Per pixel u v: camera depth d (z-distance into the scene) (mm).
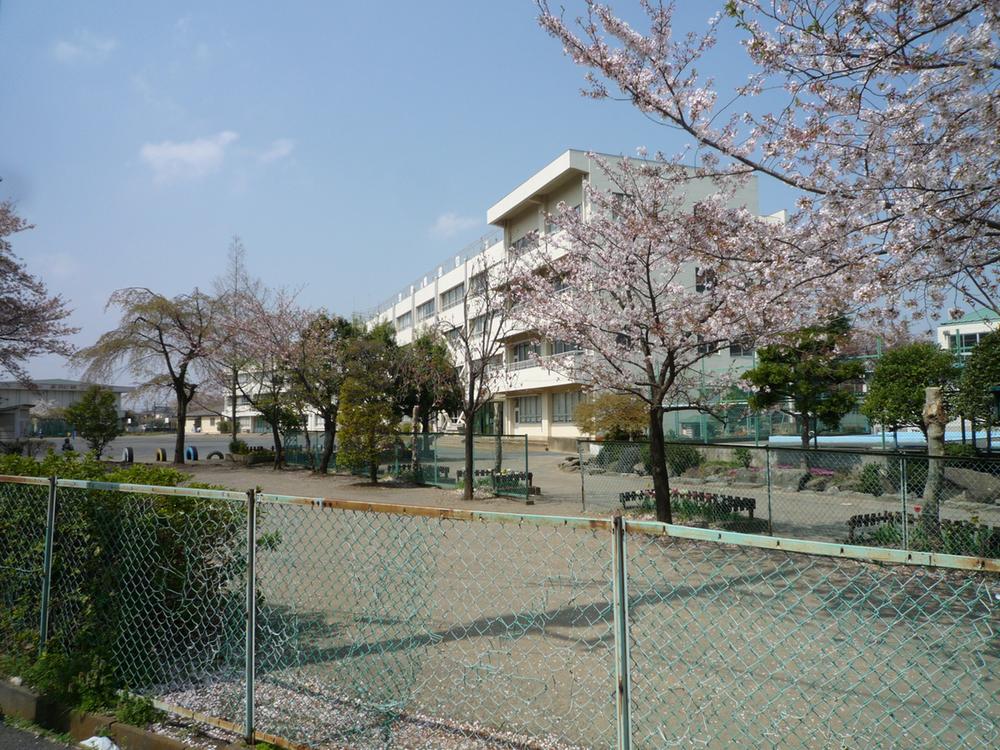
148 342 28453
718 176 7727
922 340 12906
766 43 5887
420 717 3533
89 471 5488
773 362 17672
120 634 4262
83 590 4508
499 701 3695
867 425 26234
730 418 22672
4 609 4855
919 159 5535
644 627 4828
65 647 4461
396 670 4090
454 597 5625
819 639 4555
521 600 5535
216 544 4426
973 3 4895
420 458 19312
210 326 28000
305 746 3285
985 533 8672
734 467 17078
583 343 11109
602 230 10703
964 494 12141
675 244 8500
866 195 5777
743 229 7594
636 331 10492
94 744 3658
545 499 15133
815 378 17281
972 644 4496
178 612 4188
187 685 4039
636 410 20156
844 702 3375
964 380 14461
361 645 4508
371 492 17328
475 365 17688
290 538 5203
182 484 5680
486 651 4324
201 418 81875
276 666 4188
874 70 5430
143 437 62688
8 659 4539
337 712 3604
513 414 38594
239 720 3564
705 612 4598
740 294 8359
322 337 23938
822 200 6172
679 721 3416
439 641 4602
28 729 3959
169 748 3488
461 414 36469
